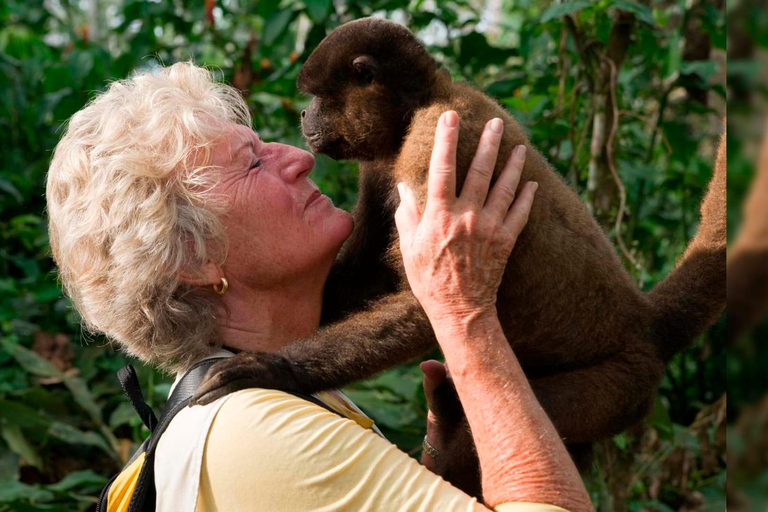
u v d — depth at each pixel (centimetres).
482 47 540
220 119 229
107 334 228
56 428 507
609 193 438
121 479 209
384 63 290
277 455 176
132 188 210
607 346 266
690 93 536
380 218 289
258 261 225
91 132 224
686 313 272
